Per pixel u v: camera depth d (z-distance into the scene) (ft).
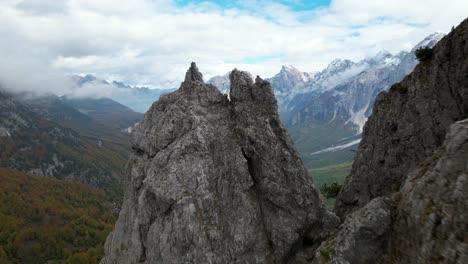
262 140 137.28
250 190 133.90
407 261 91.86
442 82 157.38
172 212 128.67
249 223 125.80
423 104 162.71
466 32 152.25
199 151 139.13
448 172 93.86
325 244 116.88
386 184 172.04
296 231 127.75
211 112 154.51
